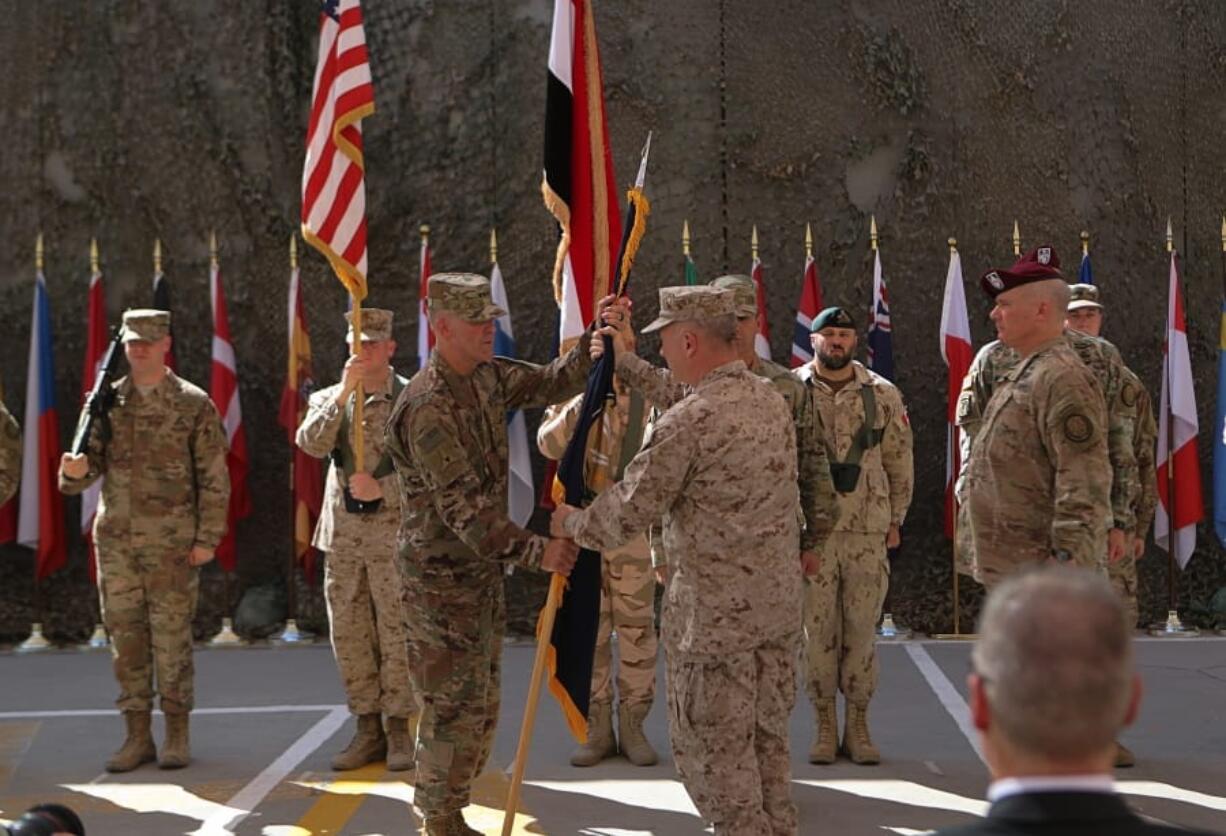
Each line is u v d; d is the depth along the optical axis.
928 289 11.76
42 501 11.08
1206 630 11.56
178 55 11.66
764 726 4.74
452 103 11.68
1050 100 11.92
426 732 5.45
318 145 7.63
